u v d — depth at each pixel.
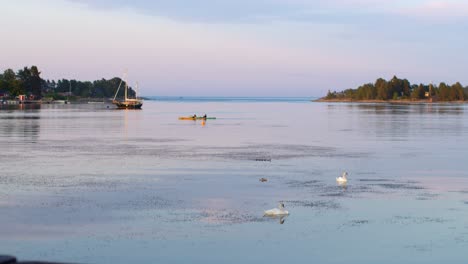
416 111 191.25
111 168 44.09
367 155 53.78
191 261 21.64
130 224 26.73
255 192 34.44
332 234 25.25
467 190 35.38
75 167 44.53
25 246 23.38
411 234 25.28
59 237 24.64
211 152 56.16
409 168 44.88
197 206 30.53
